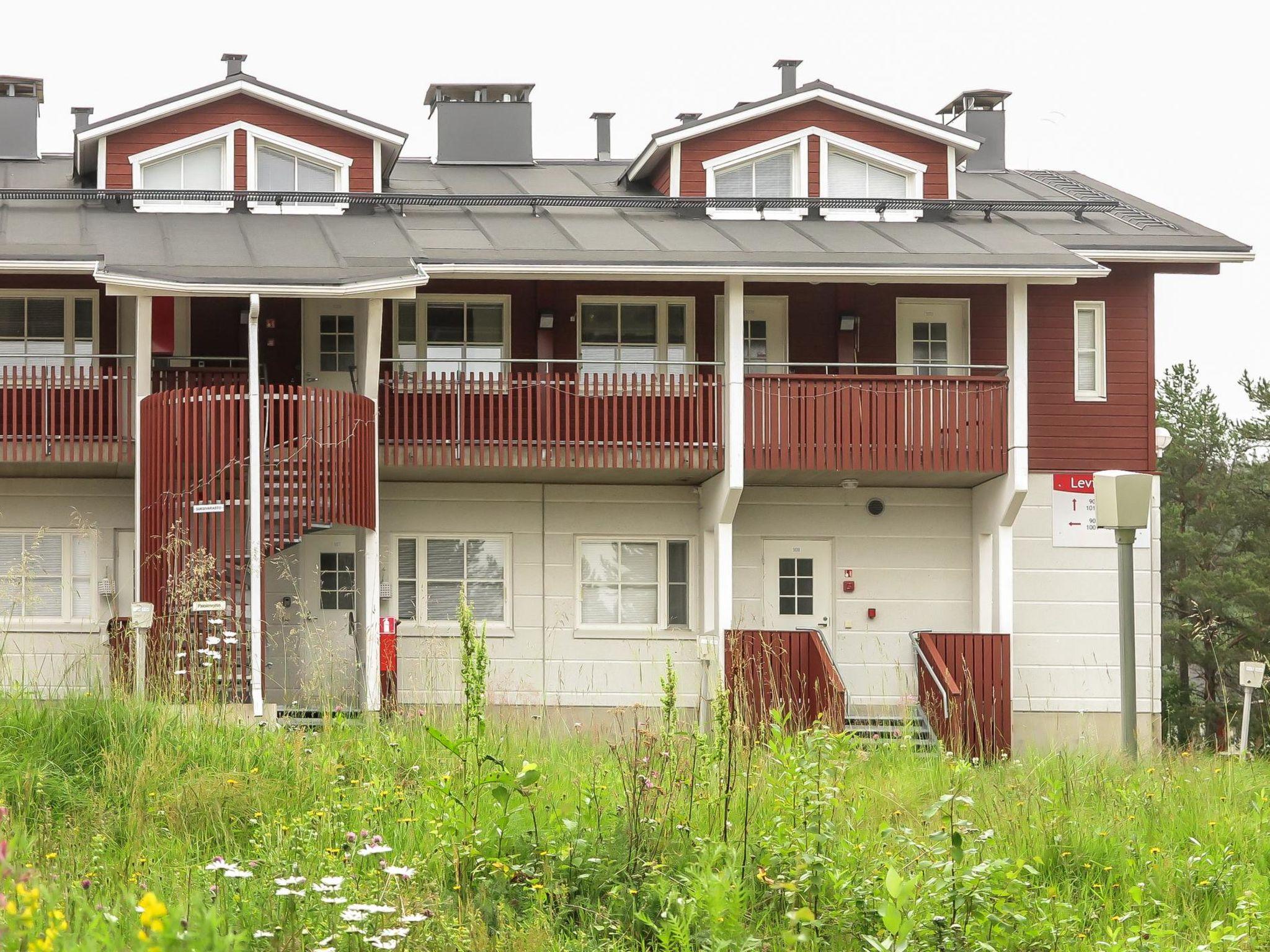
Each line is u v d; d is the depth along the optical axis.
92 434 19.38
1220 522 39.66
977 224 22.55
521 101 26.06
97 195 21.34
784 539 21.69
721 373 21.38
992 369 21.69
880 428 20.47
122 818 11.15
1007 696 20.03
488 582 21.23
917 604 21.72
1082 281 21.97
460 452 19.95
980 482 21.42
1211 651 36.88
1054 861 11.11
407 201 21.95
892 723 19.73
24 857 9.78
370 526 18.88
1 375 19.83
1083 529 21.64
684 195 22.89
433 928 8.92
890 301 21.88
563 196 22.19
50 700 13.16
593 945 8.93
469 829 10.05
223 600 16.73
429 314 21.39
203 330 20.72
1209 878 10.62
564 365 21.38
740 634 19.47
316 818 10.90
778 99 22.78
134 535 20.39
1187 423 41.44
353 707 18.67
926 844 10.09
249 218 21.50
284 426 18.27
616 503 21.50
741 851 9.97
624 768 11.34
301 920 8.69
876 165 23.30
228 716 13.69
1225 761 14.88
